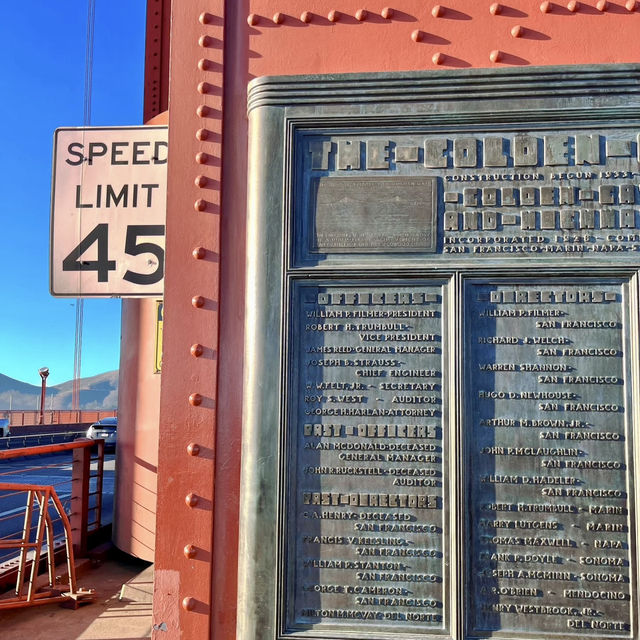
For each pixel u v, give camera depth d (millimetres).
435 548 2488
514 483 2479
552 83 2598
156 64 6535
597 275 2529
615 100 2564
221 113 2869
